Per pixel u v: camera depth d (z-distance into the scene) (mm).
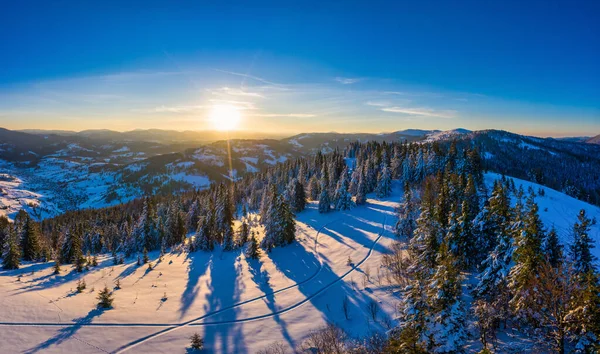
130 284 44438
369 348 27484
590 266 33344
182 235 78250
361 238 62594
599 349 16578
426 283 22734
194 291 42594
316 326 33562
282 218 61562
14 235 53156
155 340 30375
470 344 25219
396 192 100000
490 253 30547
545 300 20656
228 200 82125
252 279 47125
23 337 28000
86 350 27531
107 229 100062
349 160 155000
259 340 31422
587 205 89312
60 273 48531
